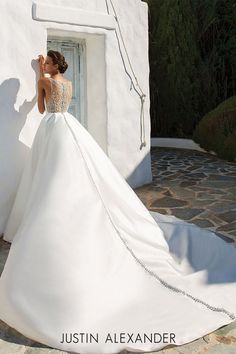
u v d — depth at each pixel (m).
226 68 13.60
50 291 2.84
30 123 4.91
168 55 13.09
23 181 4.40
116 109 6.29
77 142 3.74
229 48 13.40
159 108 13.54
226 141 10.48
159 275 3.45
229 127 10.62
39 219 3.16
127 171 6.72
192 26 12.96
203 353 2.60
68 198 3.31
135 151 6.85
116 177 3.95
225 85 13.34
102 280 3.04
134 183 6.98
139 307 3.02
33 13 4.92
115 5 6.04
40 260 2.96
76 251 3.03
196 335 2.75
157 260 3.61
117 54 6.17
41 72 4.80
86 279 2.94
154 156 11.26
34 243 3.04
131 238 3.63
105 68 6.02
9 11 4.66
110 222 3.42
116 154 6.41
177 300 3.14
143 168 7.18
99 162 3.83
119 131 6.41
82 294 2.86
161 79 13.37
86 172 3.59
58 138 3.72
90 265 3.02
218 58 13.47
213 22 13.47
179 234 4.41
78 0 5.48
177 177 8.09
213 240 4.34
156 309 3.01
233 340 2.74
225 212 5.63
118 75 6.25
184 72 13.02
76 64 6.06
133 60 6.51
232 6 13.60
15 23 4.72
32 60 4.92
